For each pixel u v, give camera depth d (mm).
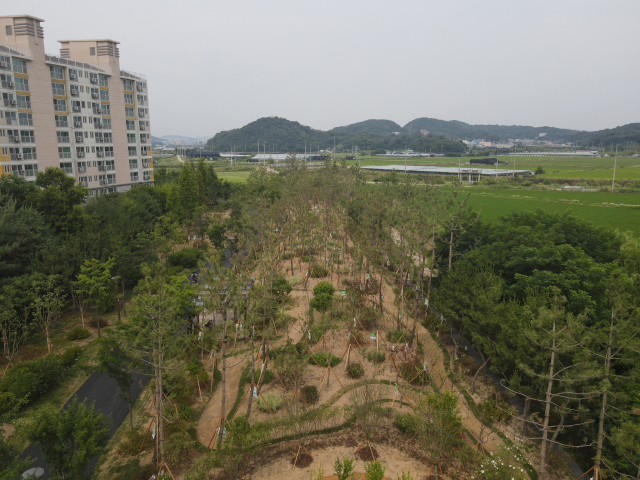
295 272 61438
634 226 76812
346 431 28969
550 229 53906
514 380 27562
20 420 29625
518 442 28062
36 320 40688
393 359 36688
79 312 48938
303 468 25469
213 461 24234
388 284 56969
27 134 75438
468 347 41656
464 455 25500
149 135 111562
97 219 60531
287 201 73062
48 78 79688
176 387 29172
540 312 26562
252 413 31016
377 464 22297
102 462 26469
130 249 54875
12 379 32344
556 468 26156
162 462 24516
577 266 41469
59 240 53062
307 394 32375
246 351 38625
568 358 26344
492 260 46625
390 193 62406
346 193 77312
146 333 26891
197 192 89625
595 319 35094
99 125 92812
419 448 27359
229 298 28688
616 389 25125
